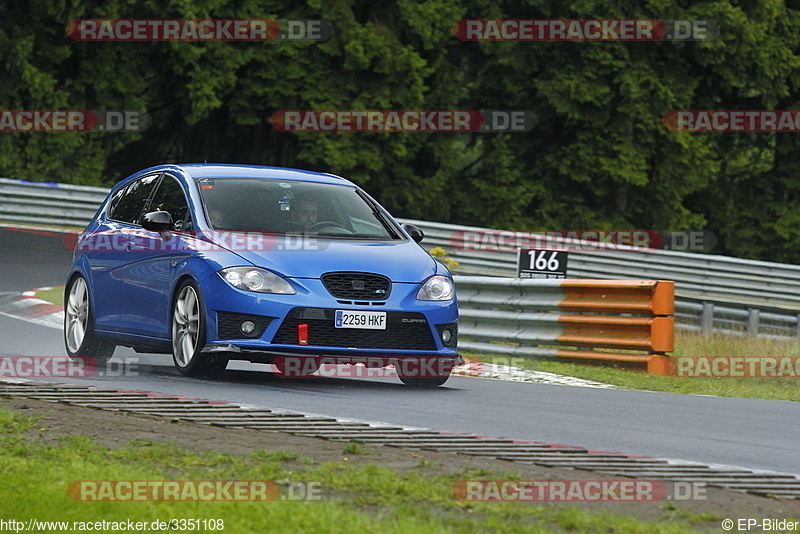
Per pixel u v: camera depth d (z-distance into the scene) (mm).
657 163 128875
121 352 41875
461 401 31281
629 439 25672
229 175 36312
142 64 120500
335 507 16484
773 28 129625
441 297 33594
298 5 119625
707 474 21297
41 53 115875
